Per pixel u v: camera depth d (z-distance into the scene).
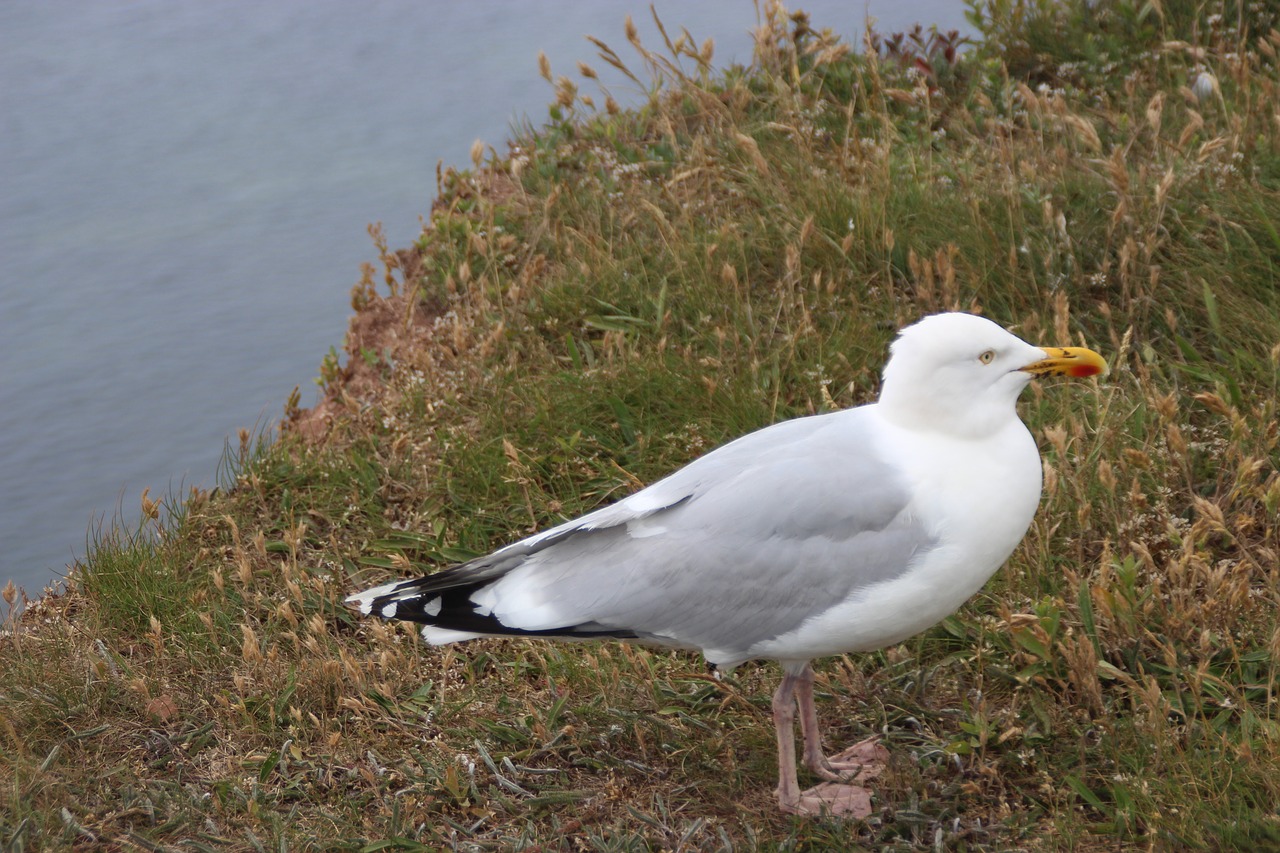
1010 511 4.79
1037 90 9.68
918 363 4.83
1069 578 5.84
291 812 5.16
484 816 5.14
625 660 5.90
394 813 5.08
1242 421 5.75
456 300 8.20
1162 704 5.02
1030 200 7.77
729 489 4.98
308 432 7.88
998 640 5.70
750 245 8.09
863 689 5.62
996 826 4.86
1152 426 6.52
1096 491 6.21
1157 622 5.57
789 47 9.99
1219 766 4.89
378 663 5.99
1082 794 4.90
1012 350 4.80
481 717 5.70
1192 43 9.57
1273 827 4.51
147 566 6.54
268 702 5.73
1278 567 5.61
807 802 5.09
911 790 5.07
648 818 5.07
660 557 4.97
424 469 7.06
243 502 7.12
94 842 5.04
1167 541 5.90
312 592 6.41
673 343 7.63
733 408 7.02
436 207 9.52
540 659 5.95
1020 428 4.90
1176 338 6.92
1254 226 7.38
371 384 8.15
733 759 5.32
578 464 6.97
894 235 7.77
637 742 5.53
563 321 8.00
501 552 5.20
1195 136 8.33
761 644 4.94
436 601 5.25
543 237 8.68
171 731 5.66
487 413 7.32
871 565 4.78
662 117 9.65
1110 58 9.78
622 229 8.51
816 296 7.59
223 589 6.39
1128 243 7.09
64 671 5.90
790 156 8.84
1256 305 7.04
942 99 9.59
